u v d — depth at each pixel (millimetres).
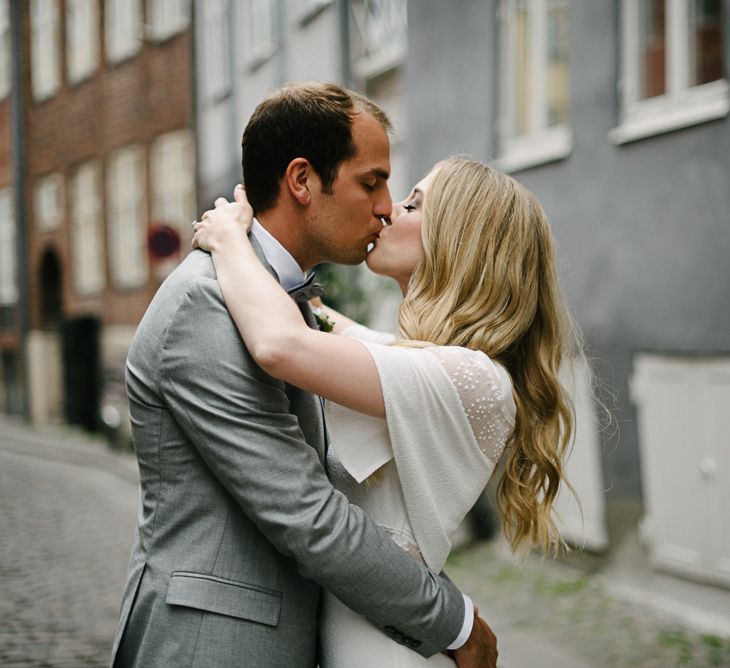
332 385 1544
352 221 1672
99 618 4871
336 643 1680
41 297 17562
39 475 10281
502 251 1804
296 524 1478
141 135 14781
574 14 6348
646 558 5820
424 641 1615
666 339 5621
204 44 13312
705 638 4887
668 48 5648
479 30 7363
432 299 1818
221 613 1526
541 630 5000
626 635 4934
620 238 5992
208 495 1563
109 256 15562
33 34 17922
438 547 1687
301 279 1737
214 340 1523
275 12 11305
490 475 1767
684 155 5457
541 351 1873
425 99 8188
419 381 1605
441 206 1835
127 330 14836
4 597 5262
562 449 1910
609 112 6051
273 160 1658
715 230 5246
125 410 13289
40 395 17016
